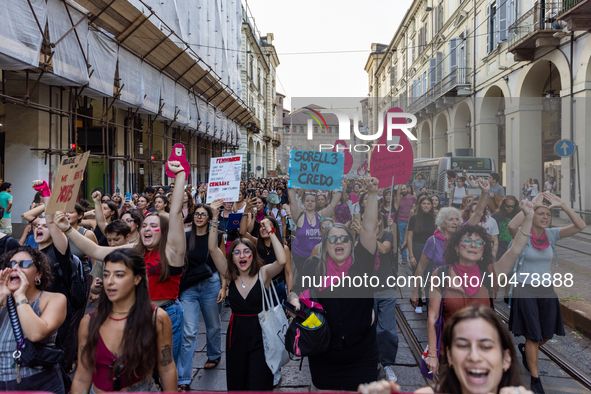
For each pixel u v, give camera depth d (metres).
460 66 17.97
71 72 8.44
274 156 53.94
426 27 24.55
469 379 1.57
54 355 2.38
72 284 3.40
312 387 3.81
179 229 3.21
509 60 13.89
